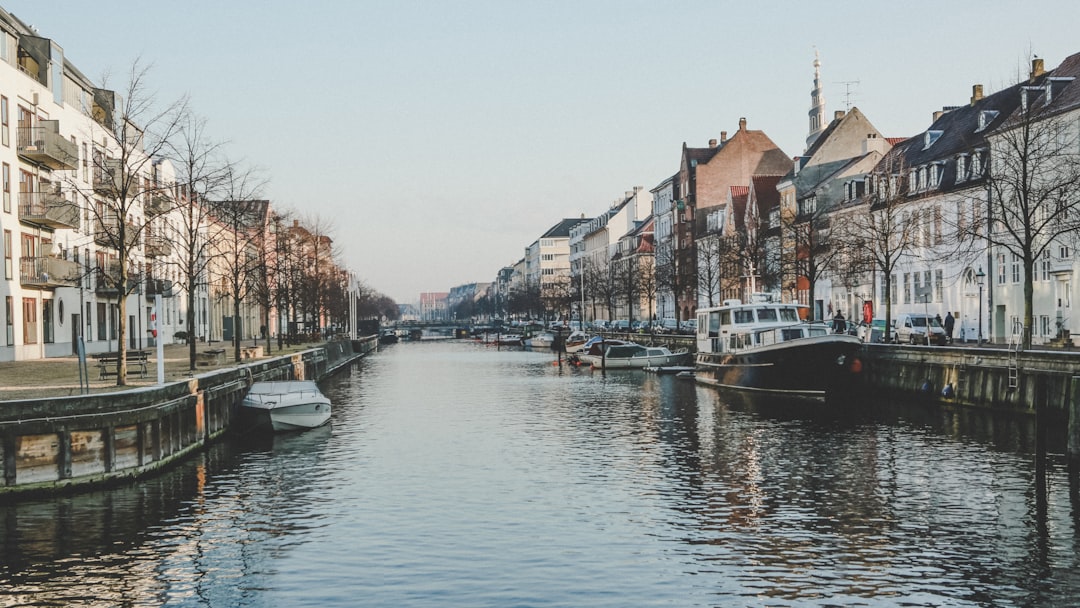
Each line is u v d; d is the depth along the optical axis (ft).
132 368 139.23
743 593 58.65
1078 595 57.77
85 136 192.13
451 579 61.87
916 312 226.17
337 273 392.27
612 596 58.34
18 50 168.86
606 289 450.71
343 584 61.16
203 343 286.05
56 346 177.68
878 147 284.41
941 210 213.05
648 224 508.12
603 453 107.86
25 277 162.50
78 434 85.25
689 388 190.39
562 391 190.70
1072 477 88.79
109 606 57.67
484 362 315.78
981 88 232.94
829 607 56.24
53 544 70.13
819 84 395.75
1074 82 176.76
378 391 196.03
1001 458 97.66
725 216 364.38
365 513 79.46
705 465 98.89
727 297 346.13
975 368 130.11
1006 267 191.42
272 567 64.69
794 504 80.64
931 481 88.02
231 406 127.65
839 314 196.34
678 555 66.49
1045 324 178.19
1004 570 62.49
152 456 93.66
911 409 137.18
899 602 56.80
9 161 156.76
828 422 128.47
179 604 57.88
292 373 188.75
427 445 115.34
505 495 85.92
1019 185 141.08
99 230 184.75
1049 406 114.42
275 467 100.27
